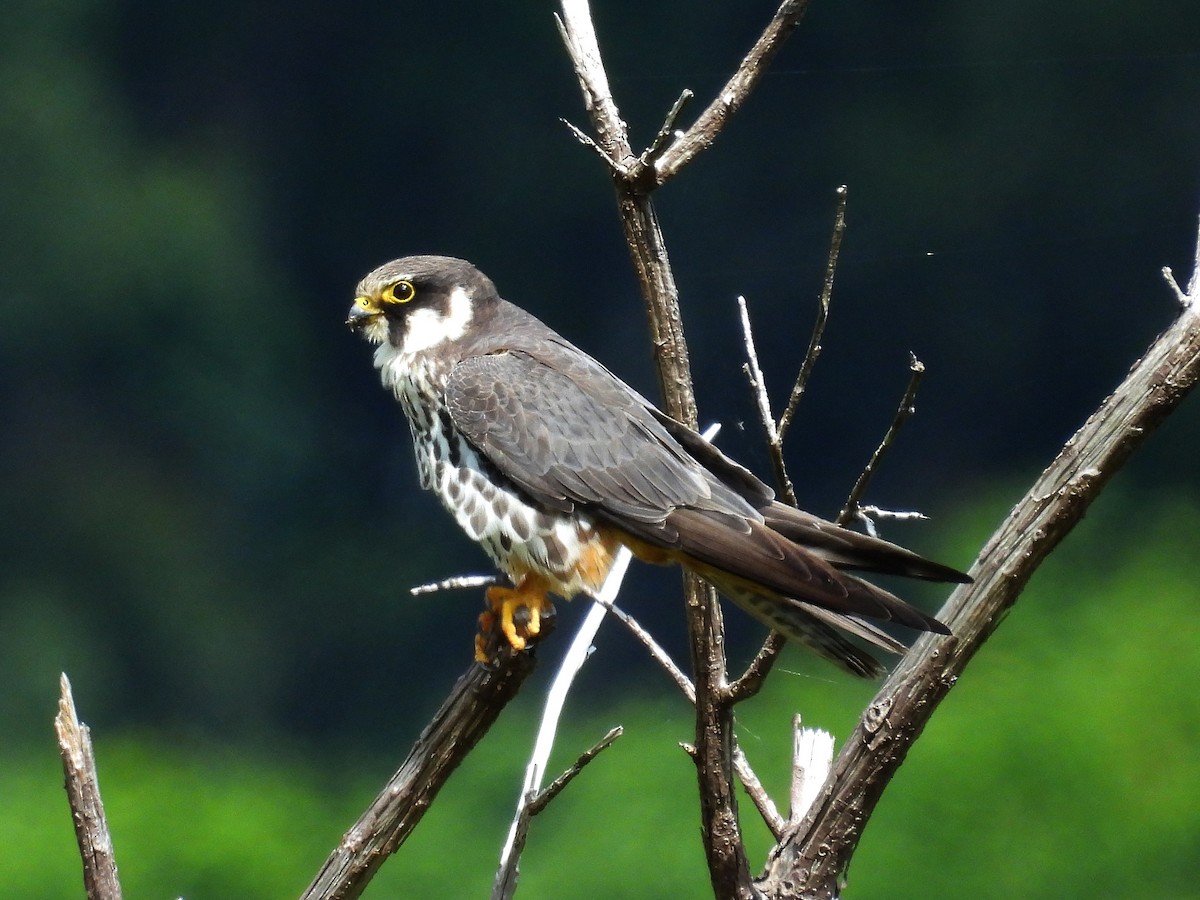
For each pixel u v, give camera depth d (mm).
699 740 4105
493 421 5199
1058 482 3992
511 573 5238
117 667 20031
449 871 14078
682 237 19906
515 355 5387
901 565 4520
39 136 22828
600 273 22594
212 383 21953
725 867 4102
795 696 14945
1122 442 3920
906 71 20766
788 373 18500
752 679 3980
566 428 5160
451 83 23641
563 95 23281
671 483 5066
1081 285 19844
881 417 18688
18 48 23516
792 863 4219
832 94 20922
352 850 4289
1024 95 20547
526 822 4039
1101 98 20406
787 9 4020
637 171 4016
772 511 4910
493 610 4977
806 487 18172
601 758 14953
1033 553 4023
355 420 22281
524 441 5156
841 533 4672
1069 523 3992
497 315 5648
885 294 19594
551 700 4387
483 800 14805
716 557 4684
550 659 16156
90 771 4008
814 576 4438
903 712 4129
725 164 20578
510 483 5207
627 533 5125
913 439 18609
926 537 17844
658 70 21625
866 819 4184
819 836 4195
